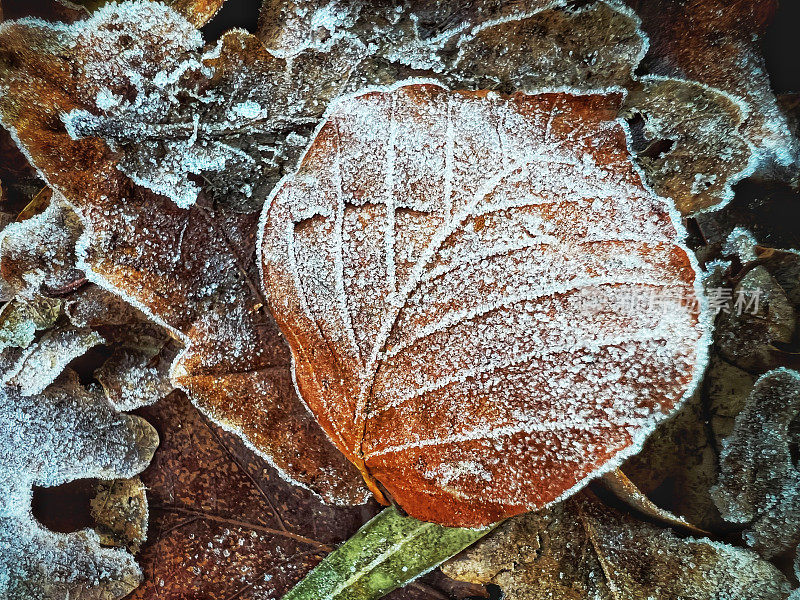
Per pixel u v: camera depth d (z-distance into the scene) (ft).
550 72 0.36
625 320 0.34
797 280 0.38
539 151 0.35
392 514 0.38
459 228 0.35
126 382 0.40
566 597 0.38
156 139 0.37
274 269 0.37
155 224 0.38
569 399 0.34
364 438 0.36
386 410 0.36
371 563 0.38
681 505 0.38
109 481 0.40
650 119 0.37
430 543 0.38
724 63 0.36
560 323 0.34
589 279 0.34
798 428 0.38
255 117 0.37
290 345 0.37
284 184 0.36
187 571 0.40
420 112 0.35
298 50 0.36
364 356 0.36
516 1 0.35
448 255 0.35
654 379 0.34
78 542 0.40
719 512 0.38
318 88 0.37
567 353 0.34
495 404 0.35
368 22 0.36
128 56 0.36
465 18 0.36
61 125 0.37
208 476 0.40
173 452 0.40
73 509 0.40
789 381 0.38
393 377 0.36
